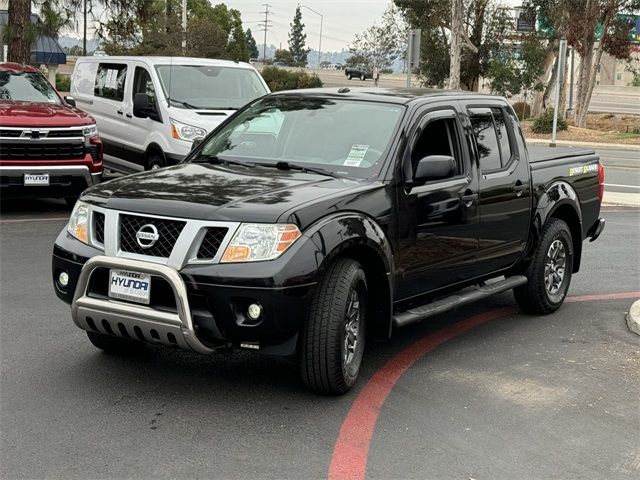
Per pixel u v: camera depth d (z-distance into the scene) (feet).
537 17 158.61
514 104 182.39
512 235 23.00
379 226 17.67
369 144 19.16
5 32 56.13
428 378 18.83
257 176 18.16
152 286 15.70
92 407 16.14
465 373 19.30
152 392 17.06
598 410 17.31
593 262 34.01
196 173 18.53
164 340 15.70
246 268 15.28
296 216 15.81
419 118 19.81
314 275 15.67
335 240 16.17
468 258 21.21
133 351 19.35
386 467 14.10
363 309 17.58
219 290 15.25
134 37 64.13
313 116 20.57
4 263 28.40
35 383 17.33
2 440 14.49
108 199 16.81
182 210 15.80
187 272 15.39
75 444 14.44
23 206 41.52
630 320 23.93
